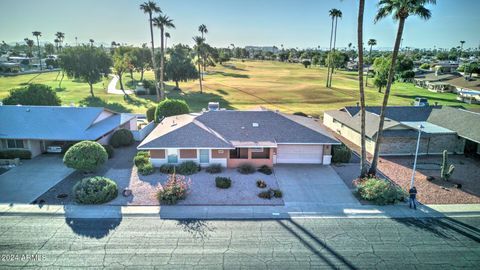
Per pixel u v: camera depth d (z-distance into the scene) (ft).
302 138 93.45
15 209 65.51
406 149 104.17
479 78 273.54
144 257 50.67
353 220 63.05
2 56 520.83
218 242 55.01
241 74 391.86
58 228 58.65
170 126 99.71
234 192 74.74
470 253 52.54
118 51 334.85
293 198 72.23
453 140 104.53
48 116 104.78
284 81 319.68
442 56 608.19
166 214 64.39
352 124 119.75
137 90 227.81
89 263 49.08
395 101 216.13
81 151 81.05
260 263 49.60
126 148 107.45
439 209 67.51
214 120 101.40
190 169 85.51
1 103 118.83
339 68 489.67
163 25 177.88
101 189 68.80
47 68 413.18
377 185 70.95
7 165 89.97
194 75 248.73
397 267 49.01
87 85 272.31
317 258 51.01
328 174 86.94
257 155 92.53
